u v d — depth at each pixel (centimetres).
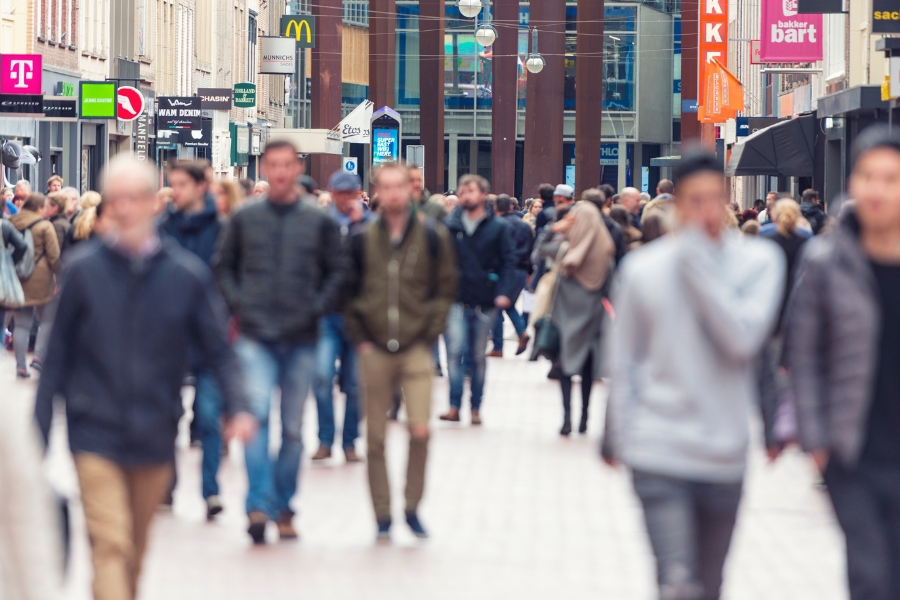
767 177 11544
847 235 1373
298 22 15075
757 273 1334
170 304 1488
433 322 2155
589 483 2725
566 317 3309
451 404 3562
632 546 2180
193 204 2442
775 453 1506
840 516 1369
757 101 12975
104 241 1495
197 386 2328
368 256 2148
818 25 8131
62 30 10088
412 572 1991
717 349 1323
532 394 4144
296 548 2130
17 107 6938
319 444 2969
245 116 16725
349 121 10662
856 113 7138
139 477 1512
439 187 16000
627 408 1344
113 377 1470
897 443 1360
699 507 1347
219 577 1944
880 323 1358
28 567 933
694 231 1328
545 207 5422
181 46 13800
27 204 4312
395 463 2927
